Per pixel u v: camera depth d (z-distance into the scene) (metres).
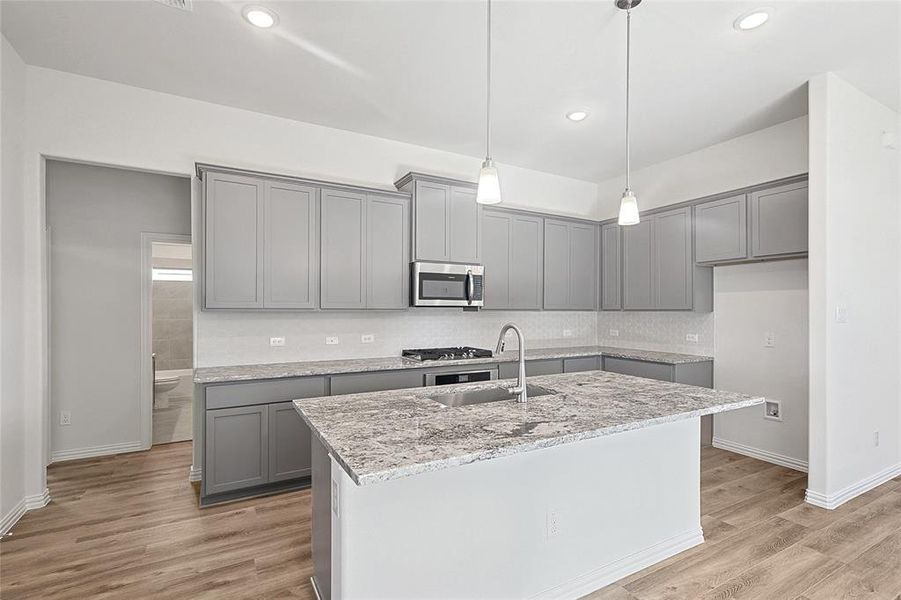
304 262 3.51
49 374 3.86
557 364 4.43
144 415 4.22
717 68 2.93
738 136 4.12
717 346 4.32
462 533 1.83
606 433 1.72
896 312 3.54
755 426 4.02
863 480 3.24
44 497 3.00
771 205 3.59
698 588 2.14
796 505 3.01
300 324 3.81
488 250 4.46
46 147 2.94
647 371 4.28
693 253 4.21
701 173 4.44
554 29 2.51
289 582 2.17
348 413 1.94
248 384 3.09
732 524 2.76
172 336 6.51
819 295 2.98
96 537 2.58
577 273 5.08
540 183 5.18
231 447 3.04
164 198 4.29
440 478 1.79
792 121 3.75
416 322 4.37
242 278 3.29
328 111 3.60
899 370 3.56
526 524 1.98
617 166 4.98
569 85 3.16
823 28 2.48
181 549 2.46
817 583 2.17
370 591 1.66
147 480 3.46
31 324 2.89
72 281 3.97
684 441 2.51
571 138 4.17
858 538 2.58
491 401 2.55
